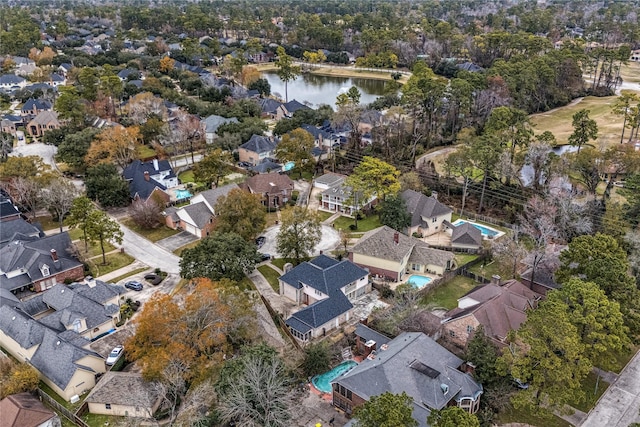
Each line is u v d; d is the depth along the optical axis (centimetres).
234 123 14325
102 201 10269
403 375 5334
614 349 5794
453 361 5709
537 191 10244
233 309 6094
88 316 6675
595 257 6606
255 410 4875
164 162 11662
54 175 9988
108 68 18775
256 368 5075
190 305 5900
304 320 6675
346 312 7038
